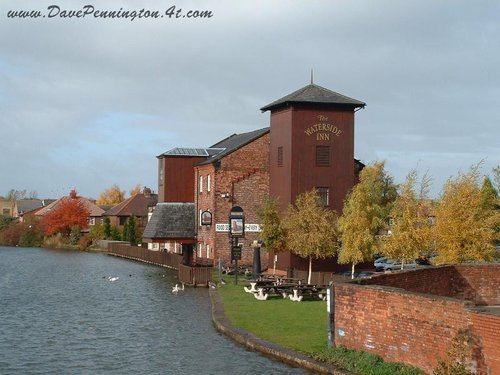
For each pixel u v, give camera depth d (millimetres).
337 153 48156
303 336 21922
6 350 22938
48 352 22547
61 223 113688
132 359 21203
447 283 23594
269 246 42719
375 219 36844
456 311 14750
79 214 113875
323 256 40125
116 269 62031
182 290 41500
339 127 48188
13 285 47000
